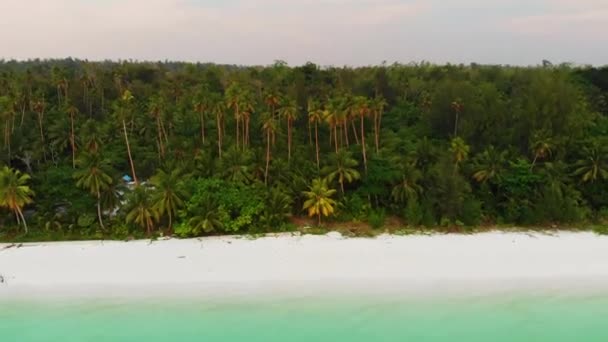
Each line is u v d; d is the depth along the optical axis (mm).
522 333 29531
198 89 90188
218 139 70375
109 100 93438
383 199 58000
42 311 33188
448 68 114125
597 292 35875
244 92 64875
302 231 52125
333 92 83125
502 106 70938
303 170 59125
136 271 40656
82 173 52344
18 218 53281
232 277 39219
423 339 28719
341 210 56062
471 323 30875
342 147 65250
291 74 103125
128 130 77125
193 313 32625
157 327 30609
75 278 39250
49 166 62719
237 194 53312
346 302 34188
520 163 58094
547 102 65438
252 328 30312
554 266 41250
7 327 30875
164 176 53312
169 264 42250
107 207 54250
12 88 84250
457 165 58500
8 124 65750
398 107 85938
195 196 52062
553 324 30734
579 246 46656
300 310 32906
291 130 71250
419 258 43312
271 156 63250
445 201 54156
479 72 109375
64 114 73812
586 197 58594
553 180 56812
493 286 37062
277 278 38938
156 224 53031
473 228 53312
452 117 73625
